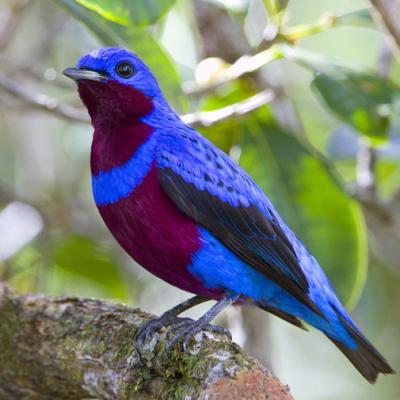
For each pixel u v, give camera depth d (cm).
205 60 1305
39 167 1675
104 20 1145
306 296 1111
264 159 1267
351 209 1244
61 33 1675
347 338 1139
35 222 1593
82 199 1738
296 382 1795
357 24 1175
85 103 1091
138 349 969
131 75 1079
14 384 1076
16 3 1534
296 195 1255
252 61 1205
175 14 1656
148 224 1049
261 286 1109
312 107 1706
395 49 1078
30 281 1549
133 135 1064
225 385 862
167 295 1661
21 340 1065
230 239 1084
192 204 1065
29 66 1370
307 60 1191
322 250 1241
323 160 1277
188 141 1090
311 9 1822
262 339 1355
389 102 1191
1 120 1753
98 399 1058
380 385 1748
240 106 1214
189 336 938
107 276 1562
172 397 917
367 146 1390
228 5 1205
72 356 1031
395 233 1470
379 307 1549
